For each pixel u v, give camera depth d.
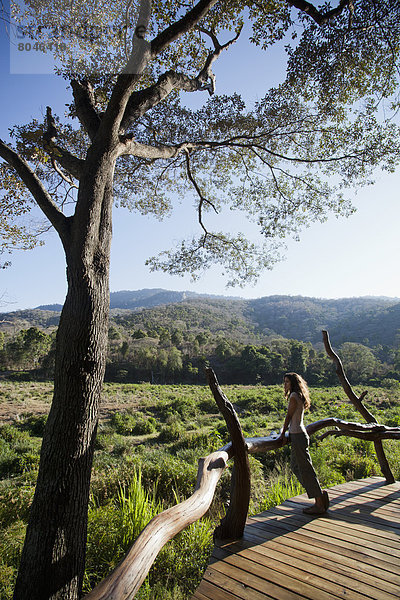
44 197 3.40
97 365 2.76
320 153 6.23
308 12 4.17
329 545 2.73
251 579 2.29
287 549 2.68
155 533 1.76
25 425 25.97
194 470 8.09
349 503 3.67
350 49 4.75
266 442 3.47
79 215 2.99
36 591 2.32
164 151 4.32
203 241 7.42
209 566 2.47
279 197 7.09
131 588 1.42
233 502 2.87
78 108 4.05
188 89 4.74
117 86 3.02
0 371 60.78
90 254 2.92
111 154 3.21
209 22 5.02
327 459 9.94
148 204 7.48
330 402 37.09
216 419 29.27
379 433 4.41
